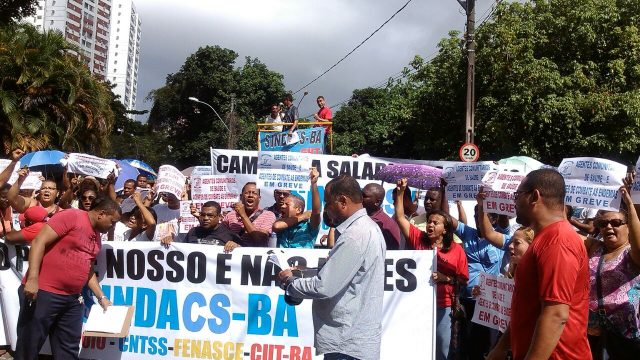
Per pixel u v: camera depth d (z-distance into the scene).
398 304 6.04
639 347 4.88
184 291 6.45
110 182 7.66
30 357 5.68
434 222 6.21
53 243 5.72
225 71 41.88
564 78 20.08
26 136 19.33
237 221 7.67
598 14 20.64
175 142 45.09
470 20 16.50
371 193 6.73
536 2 21.62
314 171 6.95
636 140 19.77
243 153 9.68
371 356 3.99
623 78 20.31
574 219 7.21
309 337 6.21
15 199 6.97
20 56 19.44
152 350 6.45
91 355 6.54
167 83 44.25
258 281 6.32
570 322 3.23
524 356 3.31
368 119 35.09
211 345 6.35
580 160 6.07
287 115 17.84
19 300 6.46
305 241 7.00
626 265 4.93
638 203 5.20
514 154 20.55
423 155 23.61
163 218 8.63
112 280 6.59
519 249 5.33
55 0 124.81
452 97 21.91
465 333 6.50
